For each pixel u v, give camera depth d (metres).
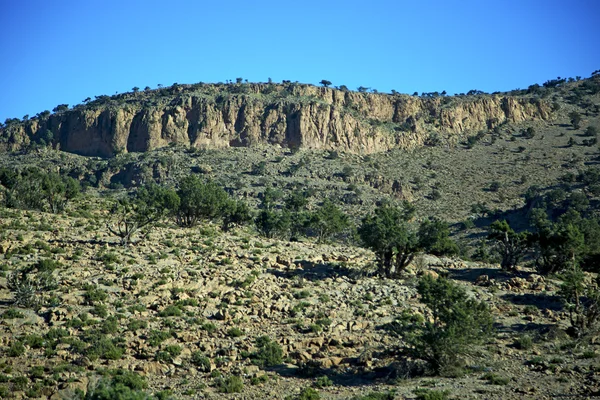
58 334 36.38
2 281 43.66
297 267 52.09
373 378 32.62
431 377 32.81
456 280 52.16
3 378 30.52
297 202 111.06
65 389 29.06
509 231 57.69
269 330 39.31
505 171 196.00
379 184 187.00
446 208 168.12
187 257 53.25
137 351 35.16
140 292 43.88
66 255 50.50
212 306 42.59
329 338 37.47
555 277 53.38
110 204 84.81
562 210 145.75
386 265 51.72
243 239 62.41
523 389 29.61
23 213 66.56
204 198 73.38
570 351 36.44
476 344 35.53
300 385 31.48
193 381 31.91
